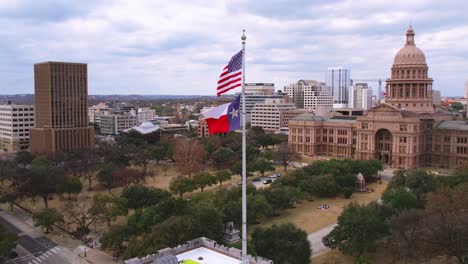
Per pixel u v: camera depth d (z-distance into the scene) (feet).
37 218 455.63
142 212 424.05
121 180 639.35
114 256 383.86
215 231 360.48
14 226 485.97
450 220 312.50
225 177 639.76
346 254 366.22
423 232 316.19
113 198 479.41
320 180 564.30
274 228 342.44
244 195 194.39
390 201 433.48
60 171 639.76
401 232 343.67
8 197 536.42
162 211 410.11
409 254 324.39
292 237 334.24
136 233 396.98
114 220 475.72
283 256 320.70
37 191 550.77
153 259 220.43
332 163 641.81
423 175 513.45
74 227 472.03
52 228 464.65
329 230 439.63
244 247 195.21
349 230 347.77
